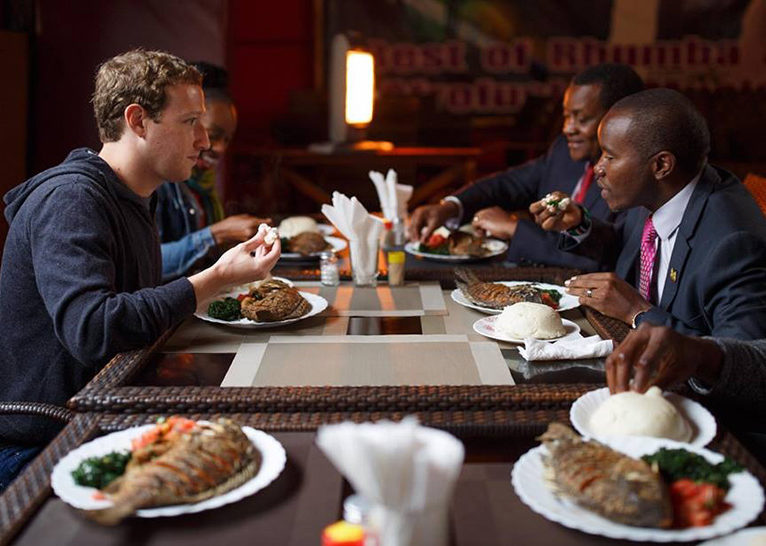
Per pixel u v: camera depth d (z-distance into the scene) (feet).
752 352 6.16
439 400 5.90
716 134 26.78
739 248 7.56
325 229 12.88
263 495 4.85
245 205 21.44
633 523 4.31
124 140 7.96
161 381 6.48
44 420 7.64
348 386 6.09
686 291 7.91
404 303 8.61
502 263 11.00
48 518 4.66
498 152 28.50
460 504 4.79
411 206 21.88
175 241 12.04
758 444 6.63
